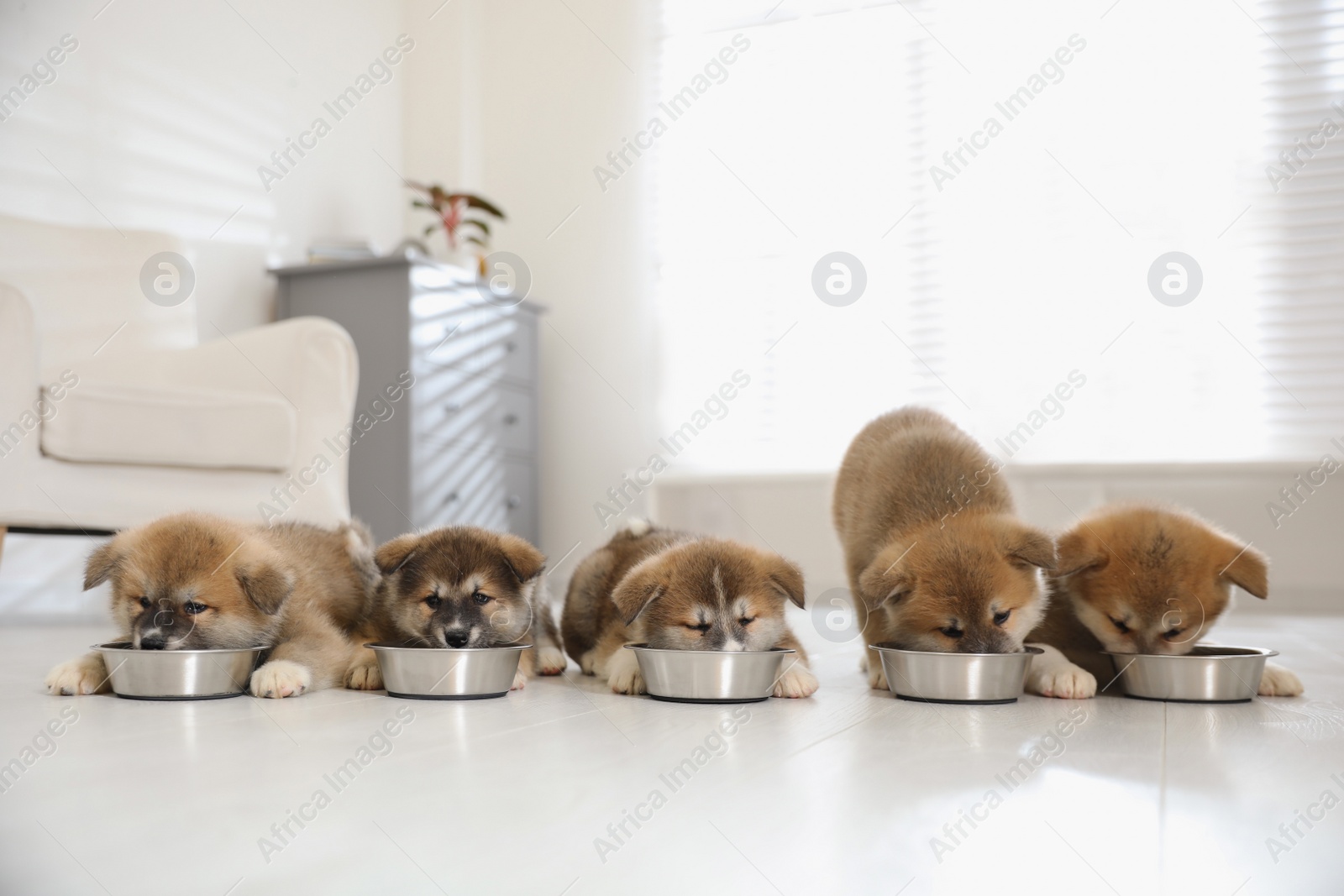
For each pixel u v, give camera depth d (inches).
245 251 237.9
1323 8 233.5
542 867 42.6
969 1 259.6
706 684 85.8
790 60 274.5
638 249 285.1
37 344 139.5
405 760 61.8
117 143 205.2
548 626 119.3
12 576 188.5
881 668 98.0
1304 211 233.6
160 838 45.9
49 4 190.9
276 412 159.3
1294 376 232.1
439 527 108.6
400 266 224.8
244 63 238.5
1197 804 52.2
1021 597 93.6
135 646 86.3
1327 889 40.3
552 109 293.4
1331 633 160.1
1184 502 224.7
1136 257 245.9
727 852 44.4
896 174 265.3
